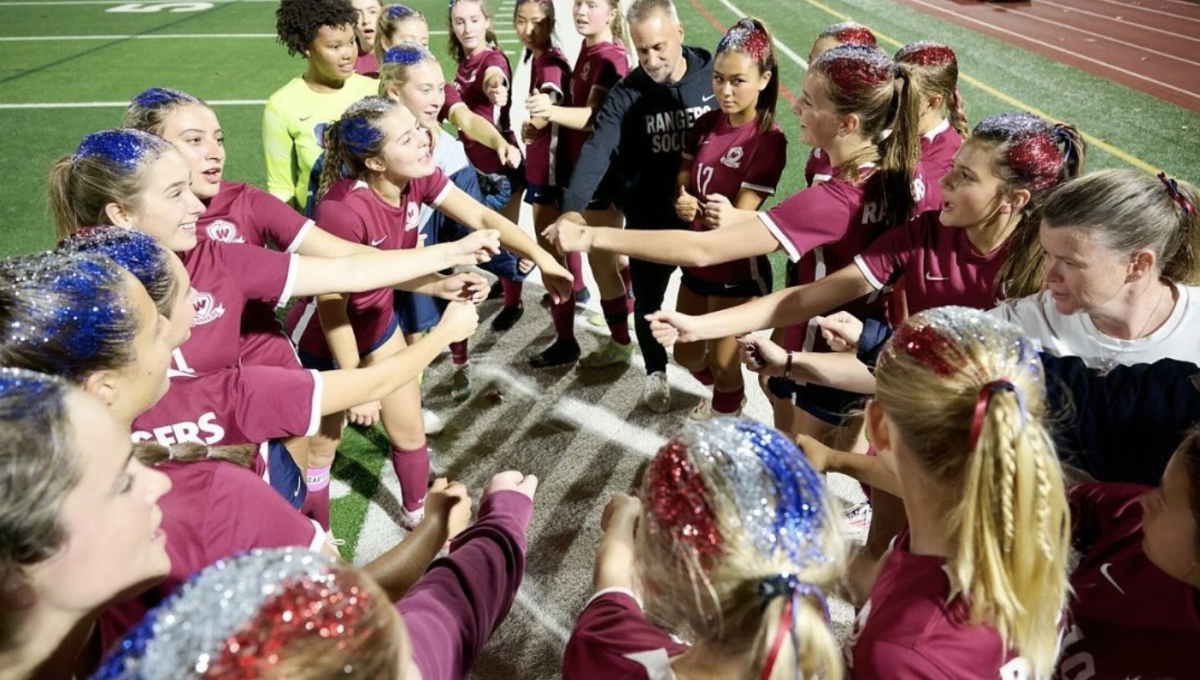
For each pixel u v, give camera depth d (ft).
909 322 4.44
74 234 5.60
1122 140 26.32
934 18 46.85
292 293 7.75
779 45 40.01
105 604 3.50
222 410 6.04
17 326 4.16
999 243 7.36
